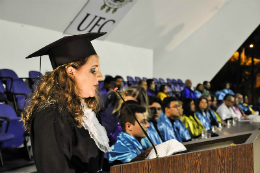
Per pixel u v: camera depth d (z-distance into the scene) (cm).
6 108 321
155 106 219
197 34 904
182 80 974
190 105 335
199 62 974
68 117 75
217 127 391
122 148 162
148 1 653
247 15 885
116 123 186
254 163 94
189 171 78
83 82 79
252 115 523
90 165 80
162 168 73
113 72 748
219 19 888
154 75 903
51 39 581
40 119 69
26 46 543
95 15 598
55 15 554
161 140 211
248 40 1072
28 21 536
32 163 304
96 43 698
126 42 763
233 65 1102
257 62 1069
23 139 330
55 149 67
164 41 847
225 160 85
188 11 767
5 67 513
